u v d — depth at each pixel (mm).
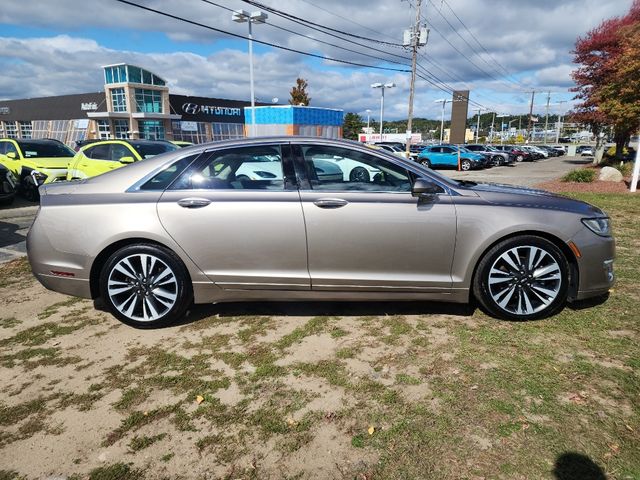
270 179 3682
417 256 3602
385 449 2334
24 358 3346
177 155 3775
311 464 2248
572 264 3730
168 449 2381
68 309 4258
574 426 2451
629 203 10242
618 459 2203
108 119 46906
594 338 3430
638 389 2768
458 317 3883
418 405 2682
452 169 31031
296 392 2857
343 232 3555
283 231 3578
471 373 3000
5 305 4379
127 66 43562
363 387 2885
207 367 3174
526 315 3719
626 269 5109
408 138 29406
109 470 2236
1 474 2221
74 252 3682
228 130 53562
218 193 3646
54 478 2191
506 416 2553
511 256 3680
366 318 3904
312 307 4164
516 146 44969
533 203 3680
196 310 4160
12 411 2715
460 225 3562
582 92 24250
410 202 3582
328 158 3723
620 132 21016
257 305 4242
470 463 2215
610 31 21984
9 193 10570
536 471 2150
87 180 3904
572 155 54219
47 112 54688
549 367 3041
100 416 2662
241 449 2367
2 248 6828
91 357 3346
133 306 3758
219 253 3629
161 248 3662
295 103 49906
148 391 2900
